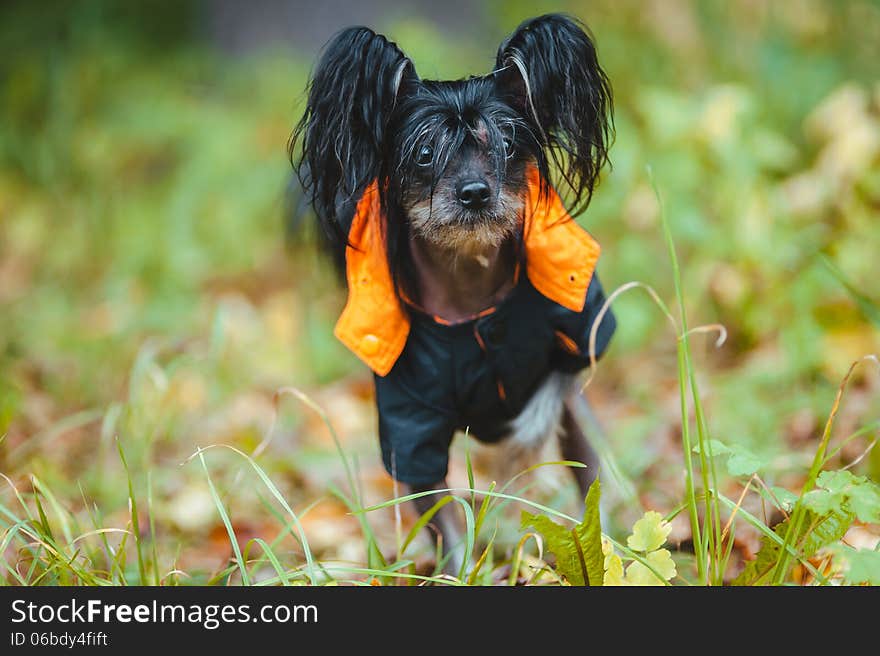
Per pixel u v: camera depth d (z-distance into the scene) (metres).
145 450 7.50
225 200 13.59
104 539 5.73
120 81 15.80
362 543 6.96
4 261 13.83
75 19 16.64
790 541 4.80
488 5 16.08
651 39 12.69
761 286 9.30
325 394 10.05
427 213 5.84
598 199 10.02
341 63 5.85
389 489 8.04
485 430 6.44
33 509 6.91
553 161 6.30
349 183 5.96
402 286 5.94
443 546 6.22
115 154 14.58
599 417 8.77
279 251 12.87
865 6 12.10
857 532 5.85
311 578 5.23
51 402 9.52
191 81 16.45
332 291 10.57
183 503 7.37
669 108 9.95
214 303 11.80
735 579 5.25
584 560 4.84
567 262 5.85
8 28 16.62
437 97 5.88
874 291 8.67
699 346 9.41
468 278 5.96
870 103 10.40
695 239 9.56
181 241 13.03
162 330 11.47
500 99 6.05
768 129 10.78
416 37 13.07
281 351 10.72
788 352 8.41
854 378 7.95
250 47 17.19
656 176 9.80
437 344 5.91
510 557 6.27
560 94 6.06
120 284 12.55
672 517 5.05
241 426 9.15
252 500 7.66
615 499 6.59
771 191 9.81
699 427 4.94
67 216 14.12
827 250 8.89
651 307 10.02
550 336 5.99
